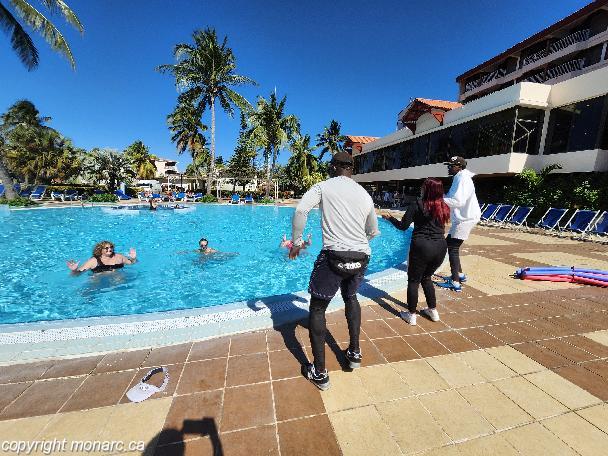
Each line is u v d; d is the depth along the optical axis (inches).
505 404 74.4
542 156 532.1
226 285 215.2
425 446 61.4
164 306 175.3
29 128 1238.9
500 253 269.3
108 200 933.8
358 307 88.1
